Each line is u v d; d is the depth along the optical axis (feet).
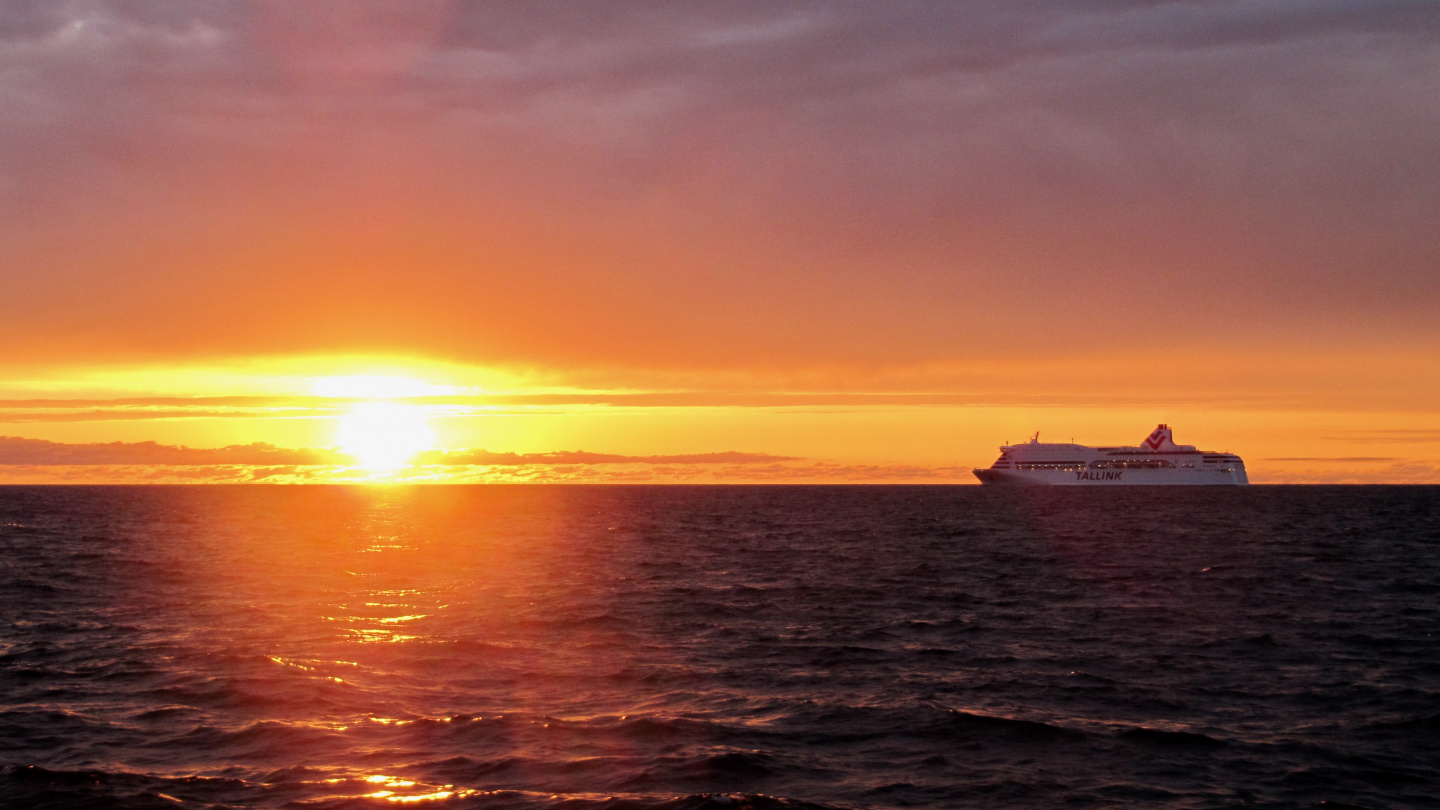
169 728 91.15
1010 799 75.20
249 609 164.76
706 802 72.49
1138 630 145.48
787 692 107.04
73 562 250.16
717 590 194.80
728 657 125.80
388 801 73.26
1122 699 104.12
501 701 102.22
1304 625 148.97
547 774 79.30
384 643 132.77
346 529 425.69
